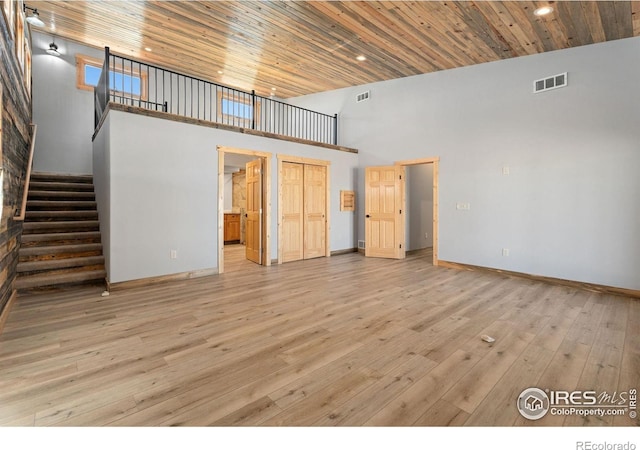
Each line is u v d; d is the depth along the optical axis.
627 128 3.98
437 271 5.37
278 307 3.48
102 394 1.89
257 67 6.25
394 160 6.61
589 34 4.02
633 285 3.94
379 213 6.75
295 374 2.13
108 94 4.31
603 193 4.16
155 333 2.78
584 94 4.29
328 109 7.77
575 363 2.28
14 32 3.57
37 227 4.58
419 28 4.30
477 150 5.38
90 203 5.43
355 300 3.74
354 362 2.29
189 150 4.76
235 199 9.77
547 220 4.64
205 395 1.89
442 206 5.83
